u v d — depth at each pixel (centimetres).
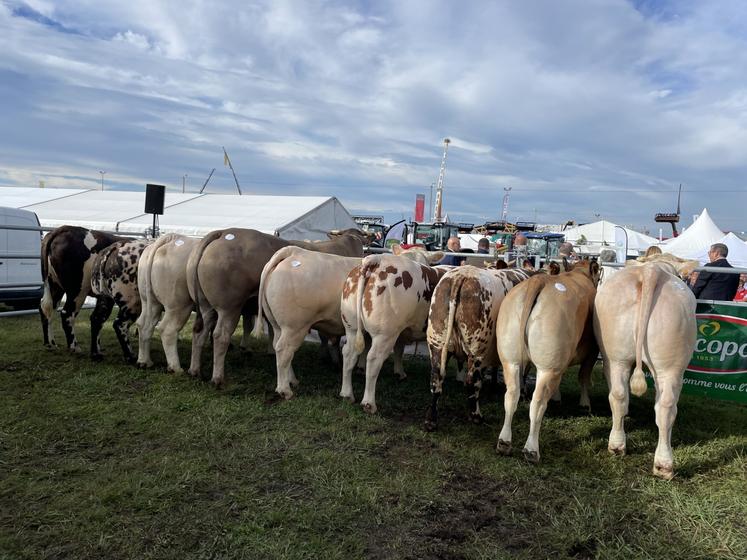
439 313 511
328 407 564
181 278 648
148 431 484
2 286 955
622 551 333
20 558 301
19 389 588
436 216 7244
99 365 695
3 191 2567
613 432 479
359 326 552
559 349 442
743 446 505
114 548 315
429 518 362
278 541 324
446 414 575
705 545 342
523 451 458
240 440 473
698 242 1853
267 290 579
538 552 331
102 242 762
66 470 405
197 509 357
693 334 430
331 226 2041
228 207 2055
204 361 746
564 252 900
